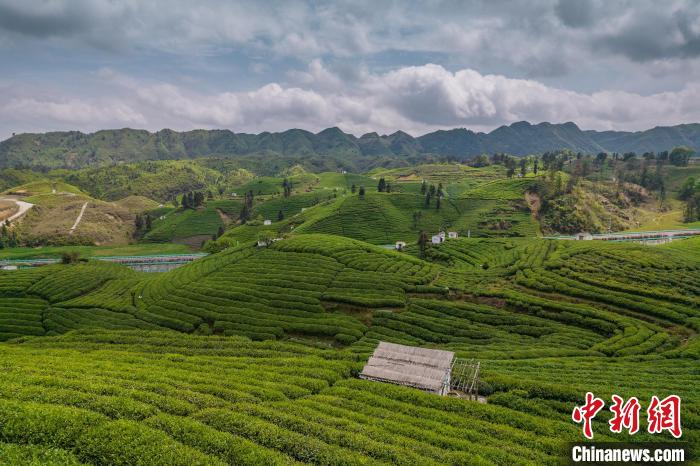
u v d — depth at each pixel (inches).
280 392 1793.8
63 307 3966.5
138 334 3043.8
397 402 1740.9
